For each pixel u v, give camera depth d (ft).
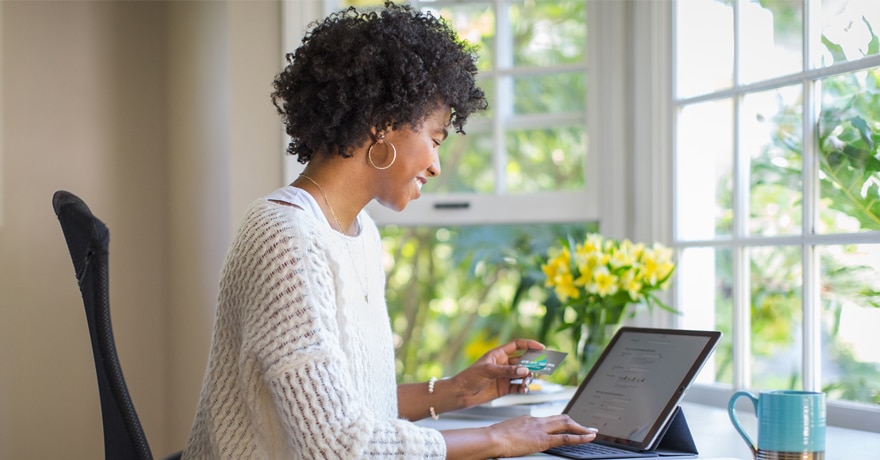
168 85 10.10
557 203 9.33
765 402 4.67
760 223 7.52
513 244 13.20
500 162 9.67
